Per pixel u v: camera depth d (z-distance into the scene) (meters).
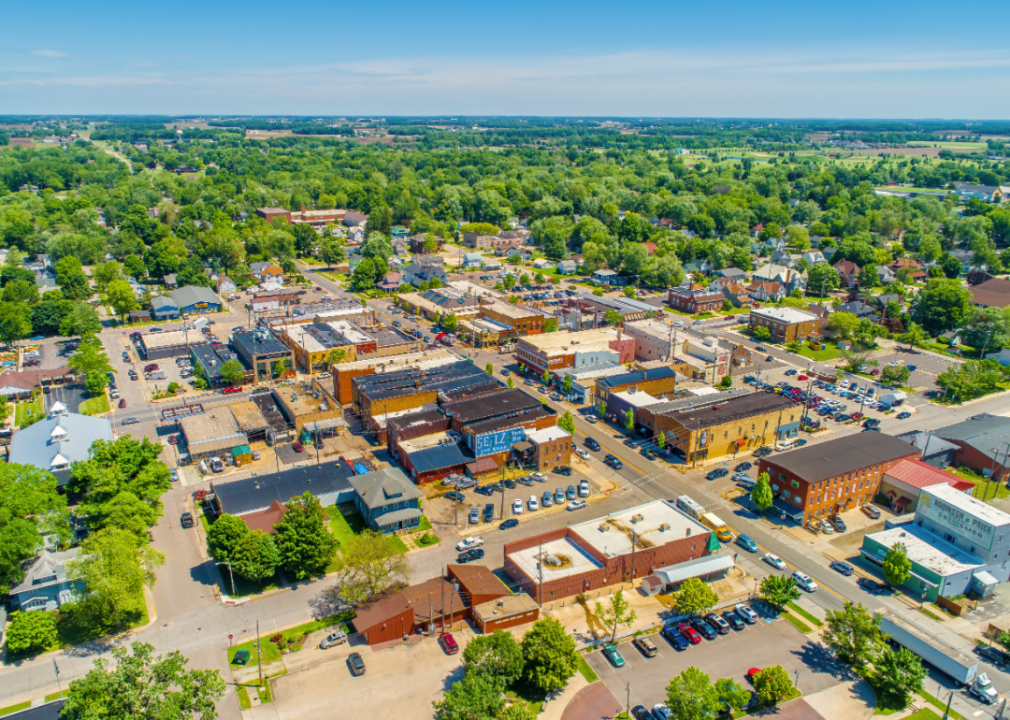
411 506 123.44
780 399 161.88
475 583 101.00
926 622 100.44
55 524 107.69
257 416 157.12
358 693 86.25
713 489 137.12
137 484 117.81
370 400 158.88
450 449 142.62
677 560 112.56
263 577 104.44
